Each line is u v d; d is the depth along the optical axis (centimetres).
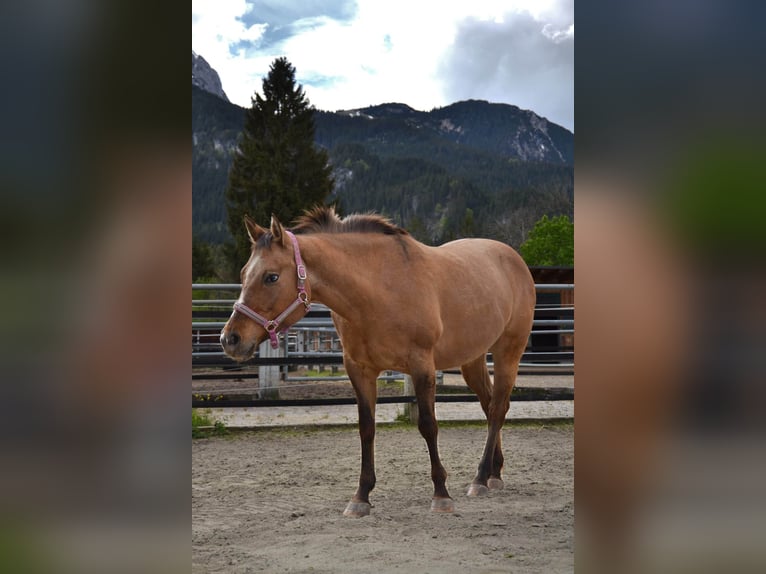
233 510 400
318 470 510
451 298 420
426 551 314
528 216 4572
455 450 586
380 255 398
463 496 433
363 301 387
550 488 454
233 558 305
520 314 483
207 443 620
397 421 715
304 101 3378
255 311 366
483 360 489
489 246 489
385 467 521
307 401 682
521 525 362
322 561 299
